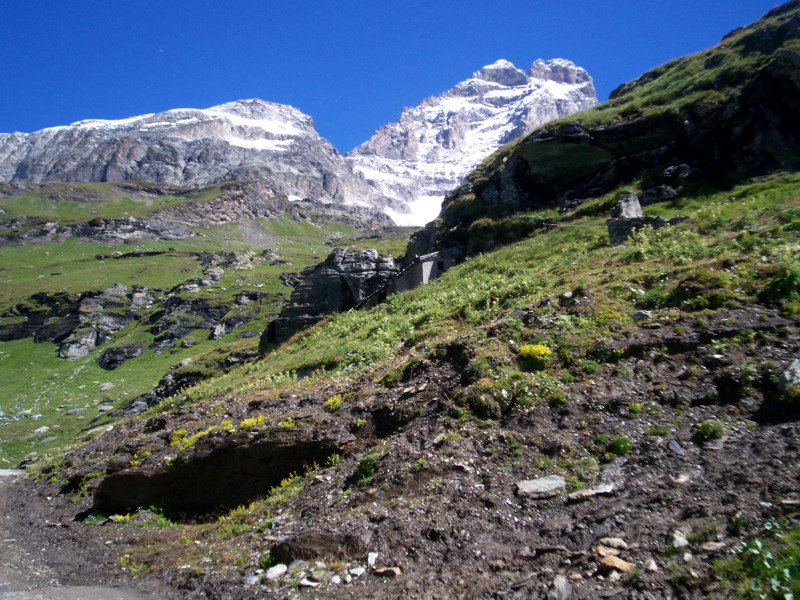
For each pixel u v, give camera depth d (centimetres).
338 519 984
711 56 3959
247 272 12662
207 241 17188
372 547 890
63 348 9006
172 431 1755
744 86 3262
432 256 3847
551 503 873
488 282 2589
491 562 774
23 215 16925
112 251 15262
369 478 1105
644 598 611
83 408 6391
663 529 717
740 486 752
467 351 1359
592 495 855
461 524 880
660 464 880
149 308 10900
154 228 17062
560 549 746
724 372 1009
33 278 12519
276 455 1328
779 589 555
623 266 1778
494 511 892
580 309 1380
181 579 974
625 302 1389
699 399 987
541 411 1105
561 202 3859
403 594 759
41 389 7350
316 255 15688
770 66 3117
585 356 1216
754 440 849
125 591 969
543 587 676
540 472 959
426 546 859
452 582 757
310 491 1170
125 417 5278
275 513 1150
